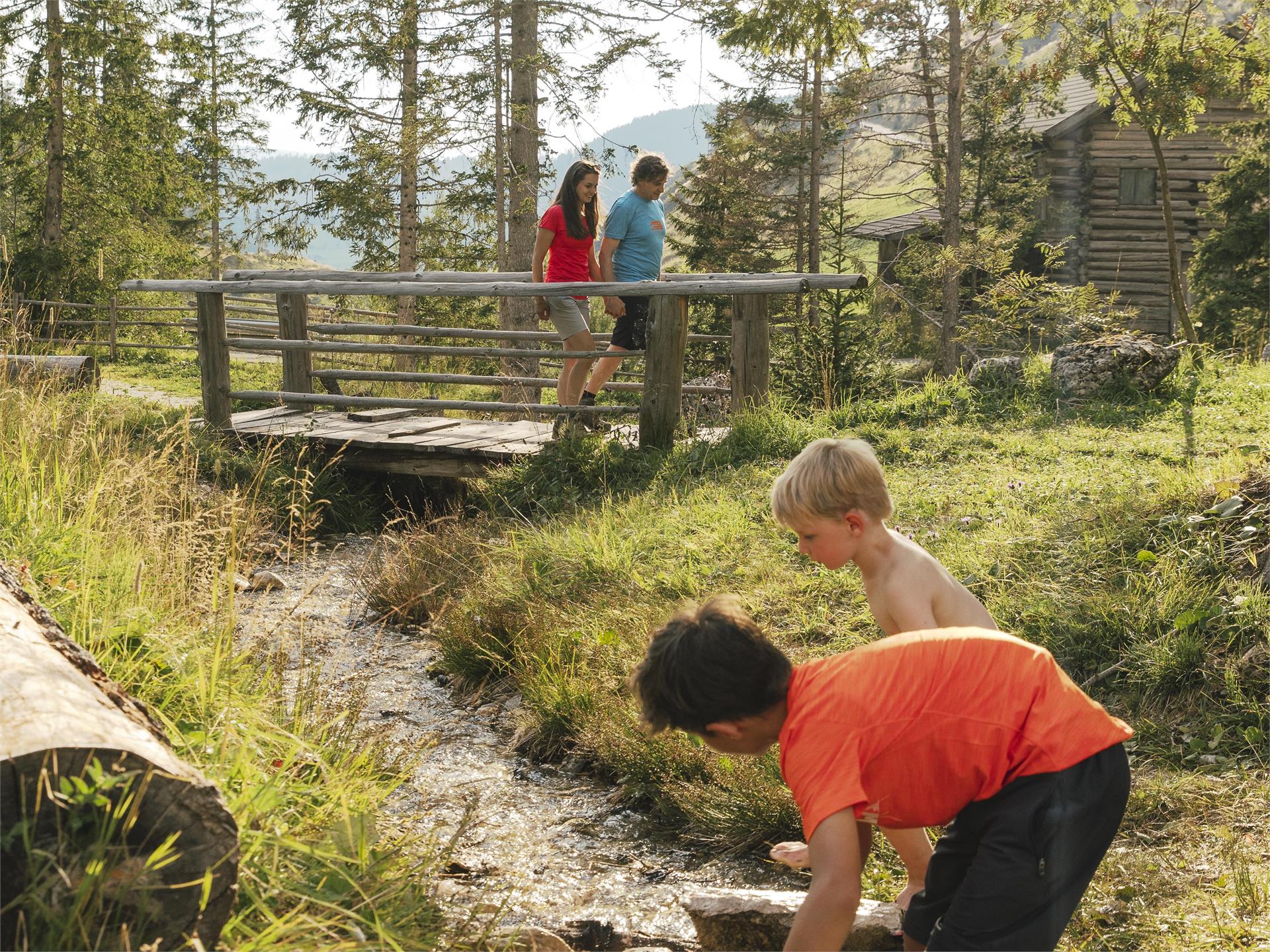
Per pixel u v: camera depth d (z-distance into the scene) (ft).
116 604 11.98
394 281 31.35
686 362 57.41
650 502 21.45
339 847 8.48
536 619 16.57
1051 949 6.35
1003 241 69.10
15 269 73.87
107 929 5.80
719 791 11.91
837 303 31.94
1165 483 17.49
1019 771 6.38
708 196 80.53
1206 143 77.46
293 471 25.99
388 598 19.20
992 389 27.66
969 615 7.92
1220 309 60.34
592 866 11.09
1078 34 51.11
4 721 5.88
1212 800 10.87
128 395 44.80
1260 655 12.79
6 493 14.39
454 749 13.99
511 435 27.94
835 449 7.95
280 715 11.02
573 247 26.37
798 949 5.90
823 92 78.74
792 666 6.74
